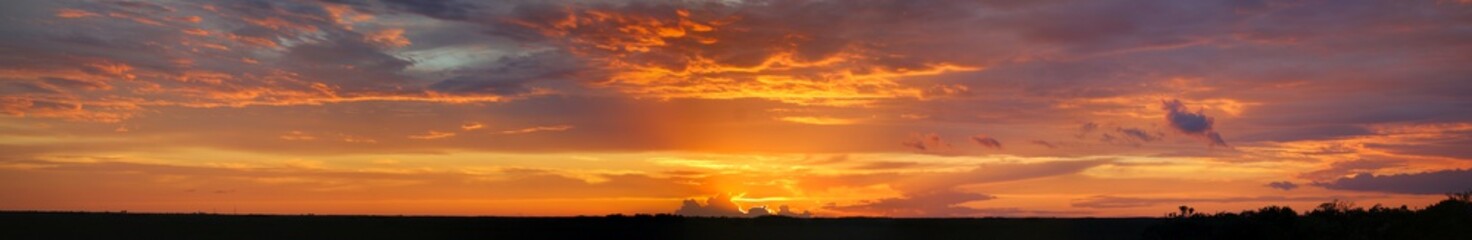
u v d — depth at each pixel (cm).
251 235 8538
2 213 9838
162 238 8188
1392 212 4853
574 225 10100
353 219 10056
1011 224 9731
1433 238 4525
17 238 8025
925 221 10262
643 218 10694
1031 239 8600
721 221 10556
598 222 10406
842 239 8675
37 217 9400
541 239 8725
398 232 8988
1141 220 9681
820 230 9675
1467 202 4609
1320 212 5028
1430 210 4644
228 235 8488
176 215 10081
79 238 8094
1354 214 4928
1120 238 8219
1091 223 9575
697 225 10231
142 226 9012
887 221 10494
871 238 8769
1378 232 4703
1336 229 4766
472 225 9856
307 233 8769
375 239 8375
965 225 9750
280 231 8894
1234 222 5181
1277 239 4928
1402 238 4638
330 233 8838
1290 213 5050
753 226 10169
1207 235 5228
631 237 9131
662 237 9175
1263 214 5094
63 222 9144
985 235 8994
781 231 9662
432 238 8581
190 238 8231
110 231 8638
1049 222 9762
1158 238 5509
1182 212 5525
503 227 9688
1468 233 4419
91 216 9700
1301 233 4859
